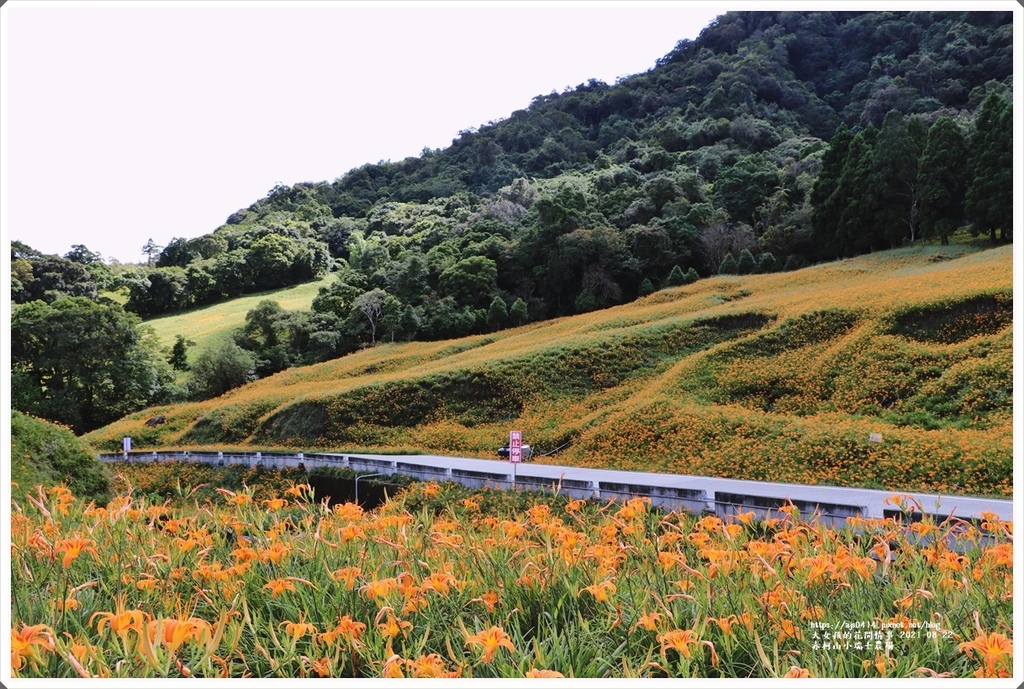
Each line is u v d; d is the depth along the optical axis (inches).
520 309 1760.6
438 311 1806.1
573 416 1065.5
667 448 821.9
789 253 1804.9
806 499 385.1
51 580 167.6
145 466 1029.8
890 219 1512.1
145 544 197.0
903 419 780.6
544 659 141.9
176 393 1610.5
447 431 1116.5
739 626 149.7
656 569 181.8
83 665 131.2
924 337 949.8
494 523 228.5
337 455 834.2
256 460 917.2
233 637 142.8
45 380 1501.0
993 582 172.9
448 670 145.7
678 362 1130.7
